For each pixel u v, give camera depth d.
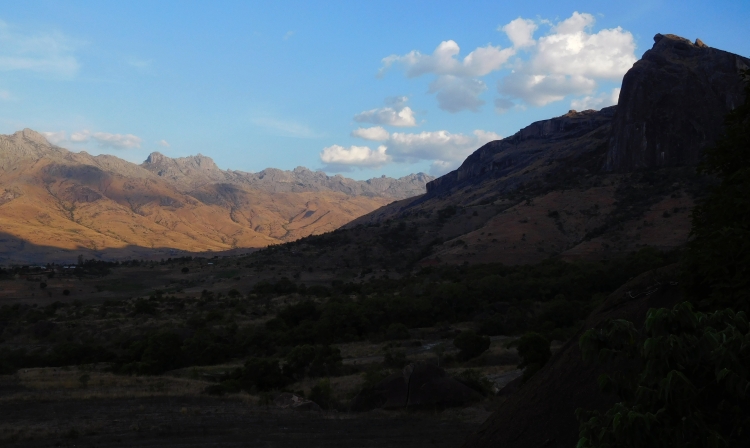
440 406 20.59
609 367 7.94
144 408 20.25
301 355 36.91
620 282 64.94
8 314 74.56
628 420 4.60
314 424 17.89
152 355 42.06
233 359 49.69
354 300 70.62
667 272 9.11
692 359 4.72
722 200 8.05
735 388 4.56
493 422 8.95
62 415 18.78
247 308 74.69
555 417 8.08
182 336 52.72
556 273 72.81
